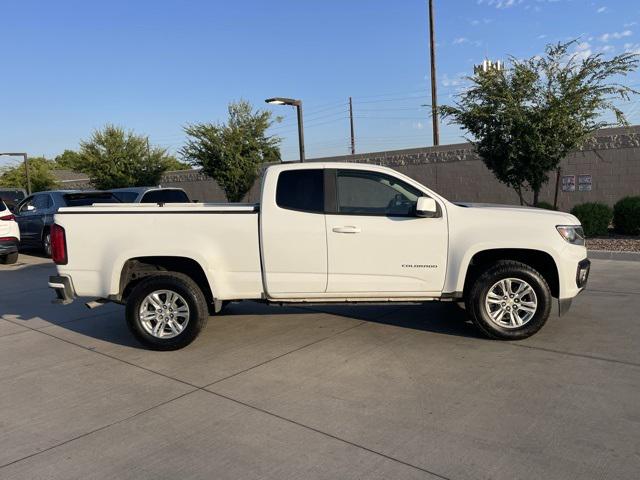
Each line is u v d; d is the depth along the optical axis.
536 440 3.60
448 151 19.89
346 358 5.34
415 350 5.51
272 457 3.51
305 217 5.67
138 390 4.74
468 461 3.37
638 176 15.73
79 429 4.02
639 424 3.78
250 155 23.84
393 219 5.67
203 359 5.49
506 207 6.19
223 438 3.80
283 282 5.73
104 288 5.80
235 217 5.71
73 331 6.76
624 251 10.73
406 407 4.18
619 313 6.62
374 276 5.71
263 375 4.98
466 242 5.60
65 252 5.83
